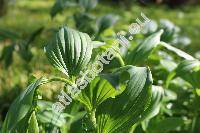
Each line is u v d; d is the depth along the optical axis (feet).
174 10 17.25
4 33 5.02
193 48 9.84
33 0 17.71
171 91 3.95
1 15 14.65
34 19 14.20
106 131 2.65
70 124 2.95
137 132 3.25
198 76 3.43
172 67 3.73
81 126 2.92
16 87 5.37
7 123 2.45
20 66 7.03
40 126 2.99
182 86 4.03
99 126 2.66
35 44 7.26
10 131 2.41
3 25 13.10
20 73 6.48
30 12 15.57
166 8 17.11
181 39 5.18
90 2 5.36
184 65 3.30
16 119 2.42
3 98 5.31
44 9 16.22
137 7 13.79
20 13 15.26
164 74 3.77
